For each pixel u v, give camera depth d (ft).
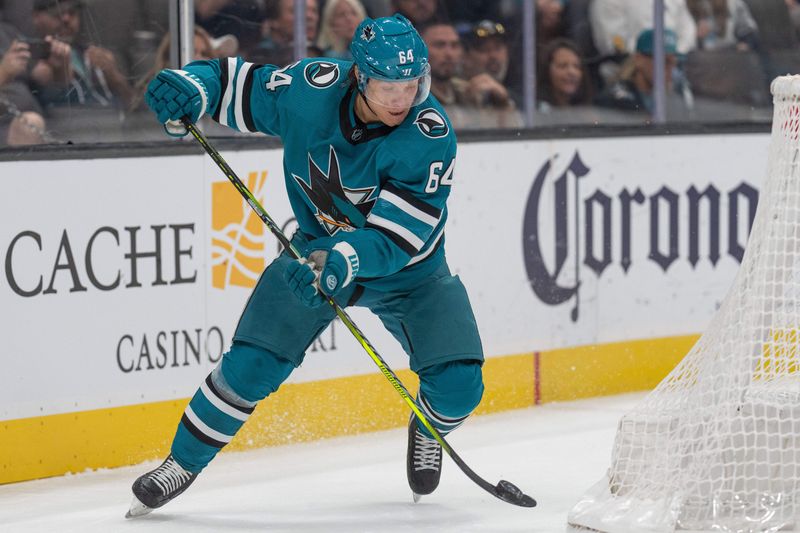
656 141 71.46
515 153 66.39
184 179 55.83
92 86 56.70
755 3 76.38
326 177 41.88
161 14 57.82
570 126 69.00
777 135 45.44
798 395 44.68
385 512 46.80
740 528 42.52
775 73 77.36
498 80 68.18
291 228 59.88
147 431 55.26
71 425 52.95
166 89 42.63
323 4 62.49
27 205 51.24
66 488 50.80
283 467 54.60
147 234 54.75
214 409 44.09
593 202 69.46
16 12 54.60
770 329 45.32
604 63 71.41
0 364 50.90
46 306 51.98
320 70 42.09
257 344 43.73
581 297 69.31
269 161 58.75
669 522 42.22
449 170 40.55
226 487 50.90
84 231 52.90
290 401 59.16
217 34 59.62
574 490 50.26
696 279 73.61
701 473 43.21
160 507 45.88
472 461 55.52
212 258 56.85
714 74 75.36
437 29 66.23
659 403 45.98
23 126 55.06
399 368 62.85
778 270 45.34
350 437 60.85
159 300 55.26
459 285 44.73
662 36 72.38
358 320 61.26
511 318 66.80
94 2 56.29
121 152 53.72
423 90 39.91
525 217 67.00
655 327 72.28
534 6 68.74
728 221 74.49
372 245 39.60
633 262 71.20
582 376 69.72
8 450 51.34
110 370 53.93
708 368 44.34
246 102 43.14
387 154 40.11
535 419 64.59
